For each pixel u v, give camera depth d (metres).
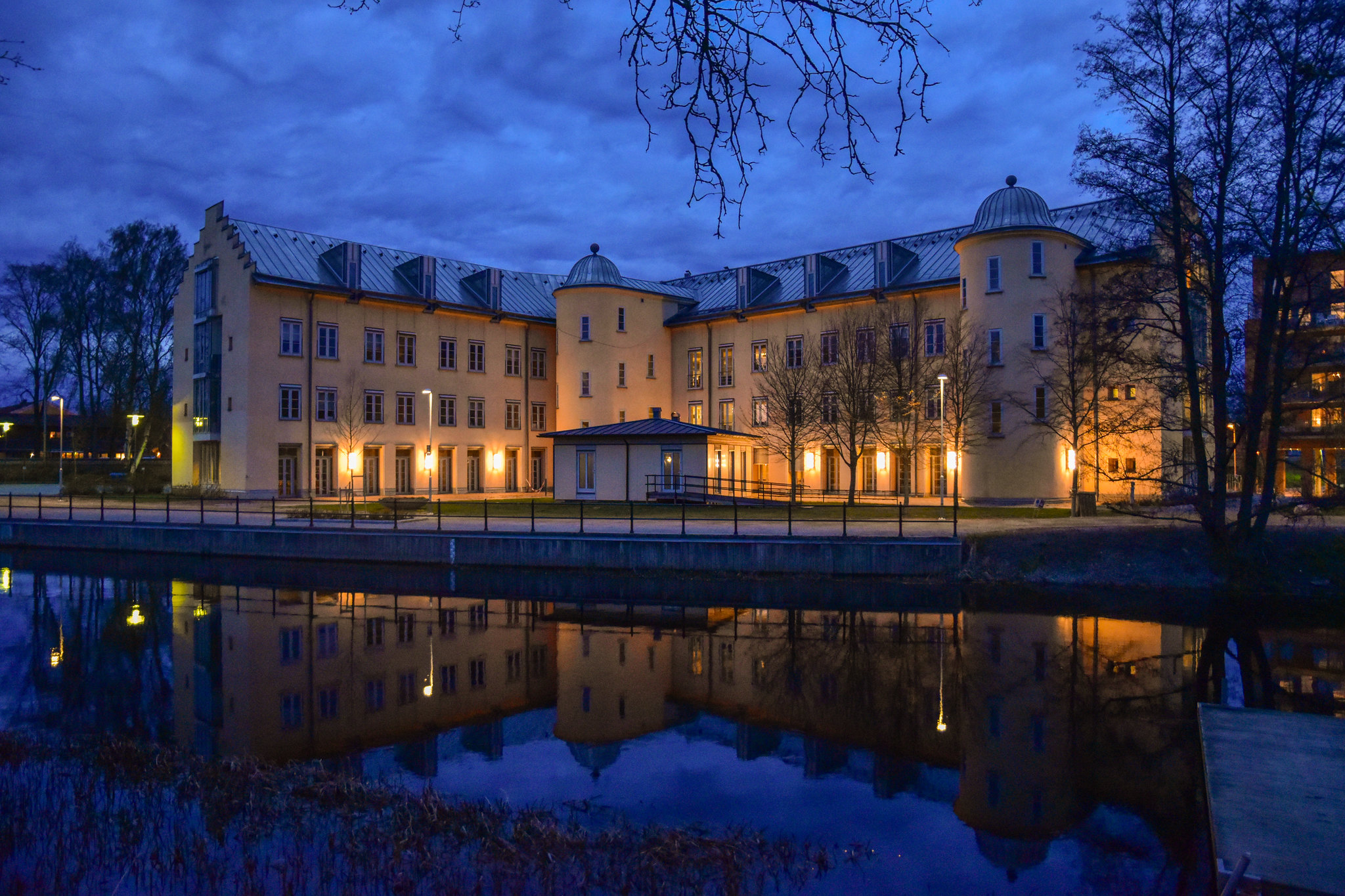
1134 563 23.88
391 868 7.00
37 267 62.31
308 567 28.03
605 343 54.09
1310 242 21.36
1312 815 7.72
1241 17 21.39
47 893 6.49
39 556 31.67
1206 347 26.92
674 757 10.97
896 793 9.70
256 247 47.59
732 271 61.41
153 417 62.69
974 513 34.53
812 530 28.03
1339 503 22.19
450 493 53.28
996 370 40.44
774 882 7.33
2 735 10.75
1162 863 7.94
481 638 18.59
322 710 13.41
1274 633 18.33
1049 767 10.59
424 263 52.47
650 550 25.41
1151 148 23.02
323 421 48.00
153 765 9.63
